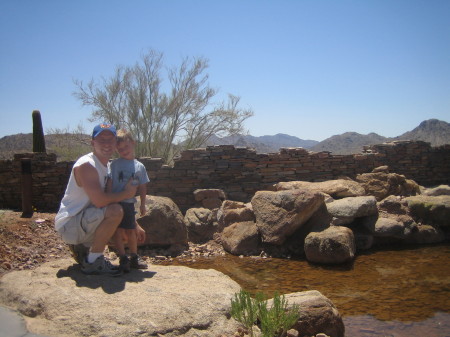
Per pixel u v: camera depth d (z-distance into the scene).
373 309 5.85
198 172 12.08
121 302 4.22
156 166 11.95
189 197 11.97
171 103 17.81
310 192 9.05
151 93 17.89
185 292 4.57
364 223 9.72
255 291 6.64
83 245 5.15
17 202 11.59
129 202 5.25
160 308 4.16
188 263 8.38
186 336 4.00
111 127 4.91
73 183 4.89
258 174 12.42
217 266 8.17
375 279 7.22
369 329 5.21
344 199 9.94
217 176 12.17
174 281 4.99
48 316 4.07
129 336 3.79
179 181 12.02
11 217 9.47
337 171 13.20
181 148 18.75
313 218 9.31
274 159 12.55
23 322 4.01
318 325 4.74
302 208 8.86
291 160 12.70
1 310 4.24
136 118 17.77
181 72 18.22
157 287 4.69
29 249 7.67
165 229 8.98
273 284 7.00
